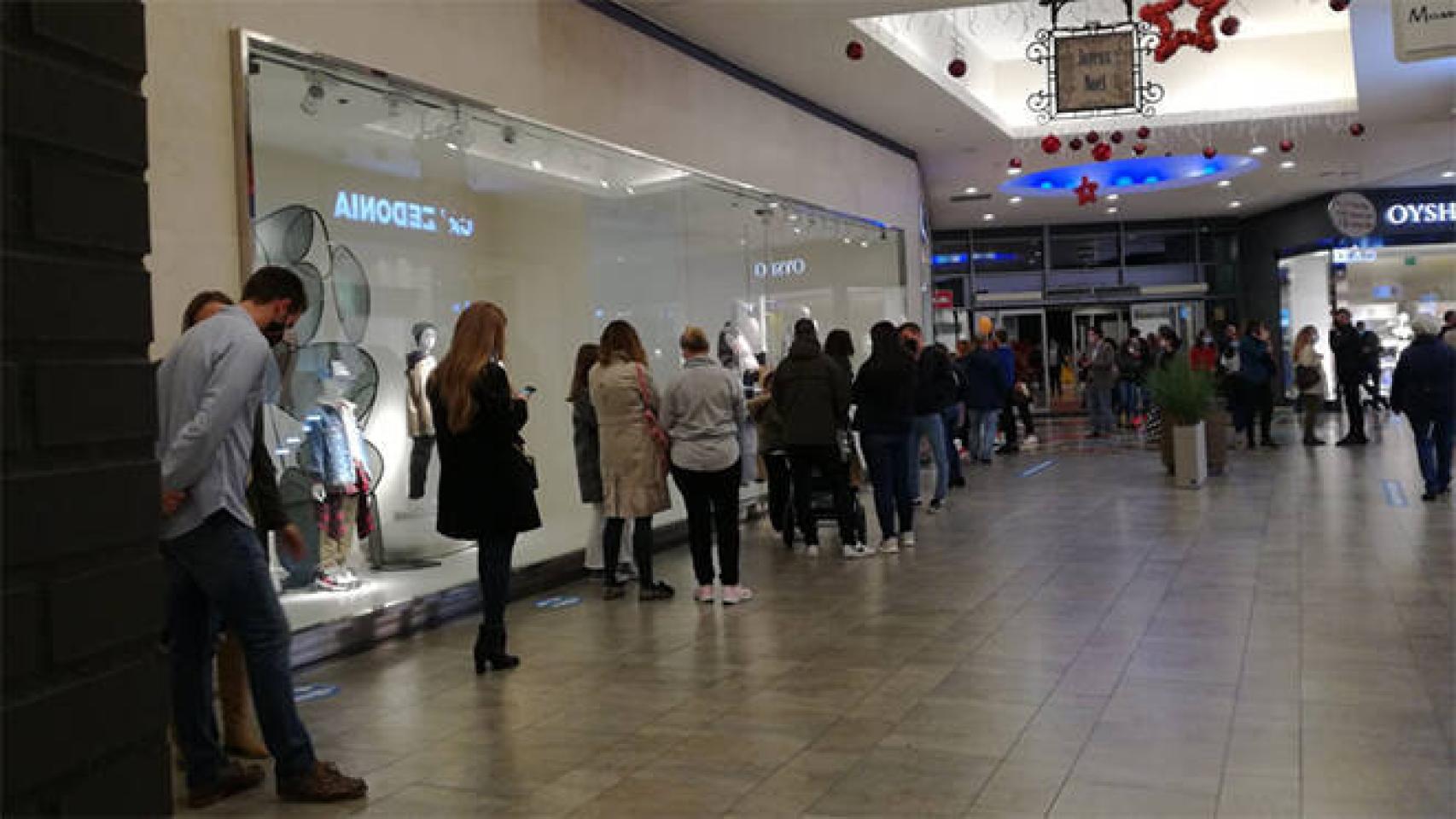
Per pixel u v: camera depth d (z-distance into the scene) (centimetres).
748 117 1085
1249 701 426
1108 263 2517
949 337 2544
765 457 870
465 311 516
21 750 128
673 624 607
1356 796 330
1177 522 884
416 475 636
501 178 723
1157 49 840
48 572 135
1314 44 1416
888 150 1467
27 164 133
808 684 476
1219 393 1423
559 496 765
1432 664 466
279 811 355
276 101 541
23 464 131
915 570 734
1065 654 507
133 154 150
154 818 151
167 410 335
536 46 759
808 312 1202
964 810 332
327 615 564
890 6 909
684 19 914
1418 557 698
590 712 450
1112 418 1942
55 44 138
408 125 636
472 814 346
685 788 360
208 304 372
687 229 958
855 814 332
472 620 643
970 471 1358
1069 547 795
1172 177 1973
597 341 823
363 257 602
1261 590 624
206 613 363
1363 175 1956
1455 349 943
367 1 605
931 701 444
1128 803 331
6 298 128
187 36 496
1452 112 1405
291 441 554
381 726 442
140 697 149
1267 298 2414
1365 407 2225
